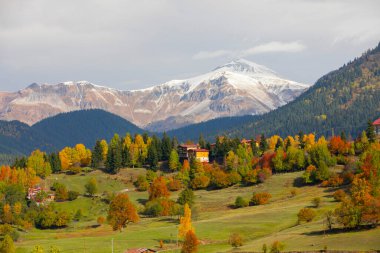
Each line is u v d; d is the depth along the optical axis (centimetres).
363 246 12219
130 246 15800
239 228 17262
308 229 15250
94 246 15750
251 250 13475
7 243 14912
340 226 14888
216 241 15838
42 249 14050
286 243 13700
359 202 14762
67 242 16525
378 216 13938
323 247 12562
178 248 15400
